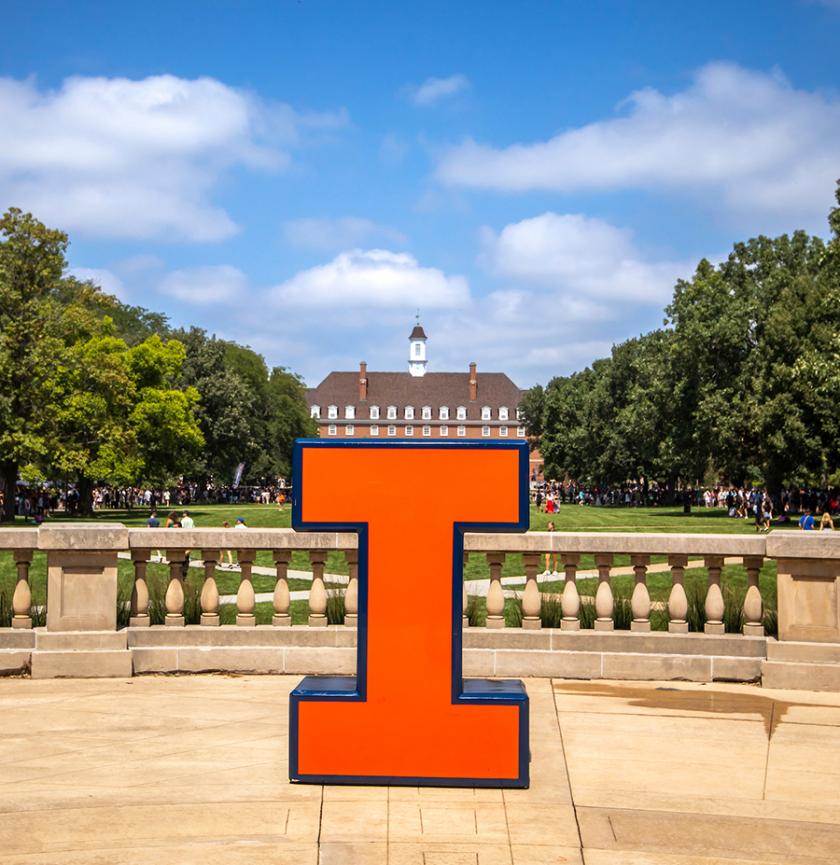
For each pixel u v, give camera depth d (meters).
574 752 7.90
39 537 10.34
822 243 70.31
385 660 7.08
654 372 74.62
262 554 28.95
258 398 106.06
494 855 5.80
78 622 10.46
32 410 51.81
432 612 7.08
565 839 6.07
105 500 85.00
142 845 5.89
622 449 90.38
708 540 10.41
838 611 10.06
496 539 10.76
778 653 10.16
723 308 64.62
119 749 7.80
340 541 10.85
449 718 7.05
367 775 7.04
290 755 7.05
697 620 10.92
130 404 56.41
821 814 6.55
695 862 5.75
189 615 11.05
